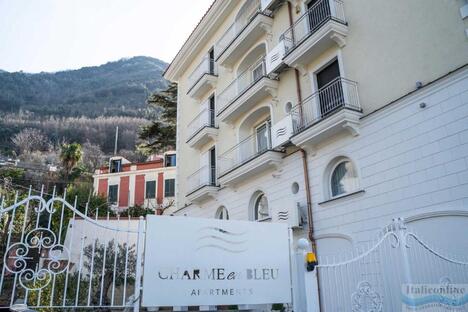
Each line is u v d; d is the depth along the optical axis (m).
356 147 11.00
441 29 9.39
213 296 6.42
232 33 19.00
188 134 22.16
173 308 6.22
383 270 7.20
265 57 16.34
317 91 12.71
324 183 11.99
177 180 23.50
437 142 8.97
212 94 20.94
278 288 7.00
